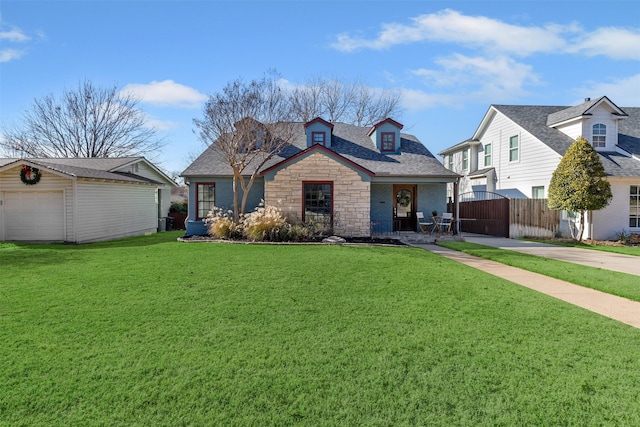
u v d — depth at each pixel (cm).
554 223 1812
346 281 752
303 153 1576
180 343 437
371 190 1786
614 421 296
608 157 1770
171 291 662
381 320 523
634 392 338
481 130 2430
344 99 3772
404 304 600
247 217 1526
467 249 1328
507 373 372
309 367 381
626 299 671
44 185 1525
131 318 520
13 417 298
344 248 1263
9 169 1529
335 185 1589
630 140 1911
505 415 305
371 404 319
